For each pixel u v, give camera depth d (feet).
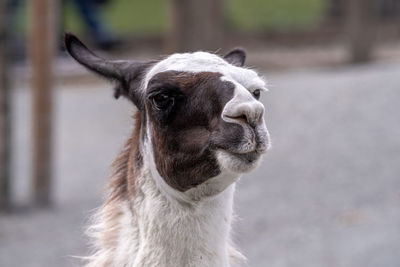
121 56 169.27
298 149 103.40
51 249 76.64
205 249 34.50
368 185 90.27
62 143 112.57
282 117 115.96
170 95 32.99
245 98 31.07
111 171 37.63
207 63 33.37
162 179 34.14
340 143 104.88
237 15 208.95
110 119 122.21
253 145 30.91
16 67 149.28
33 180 92.07
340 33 198.90
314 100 122.42
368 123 111.14
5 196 90.58
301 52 178.70
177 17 134.31
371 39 161.89
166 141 33.47
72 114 125.49
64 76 144.87
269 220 81.71
